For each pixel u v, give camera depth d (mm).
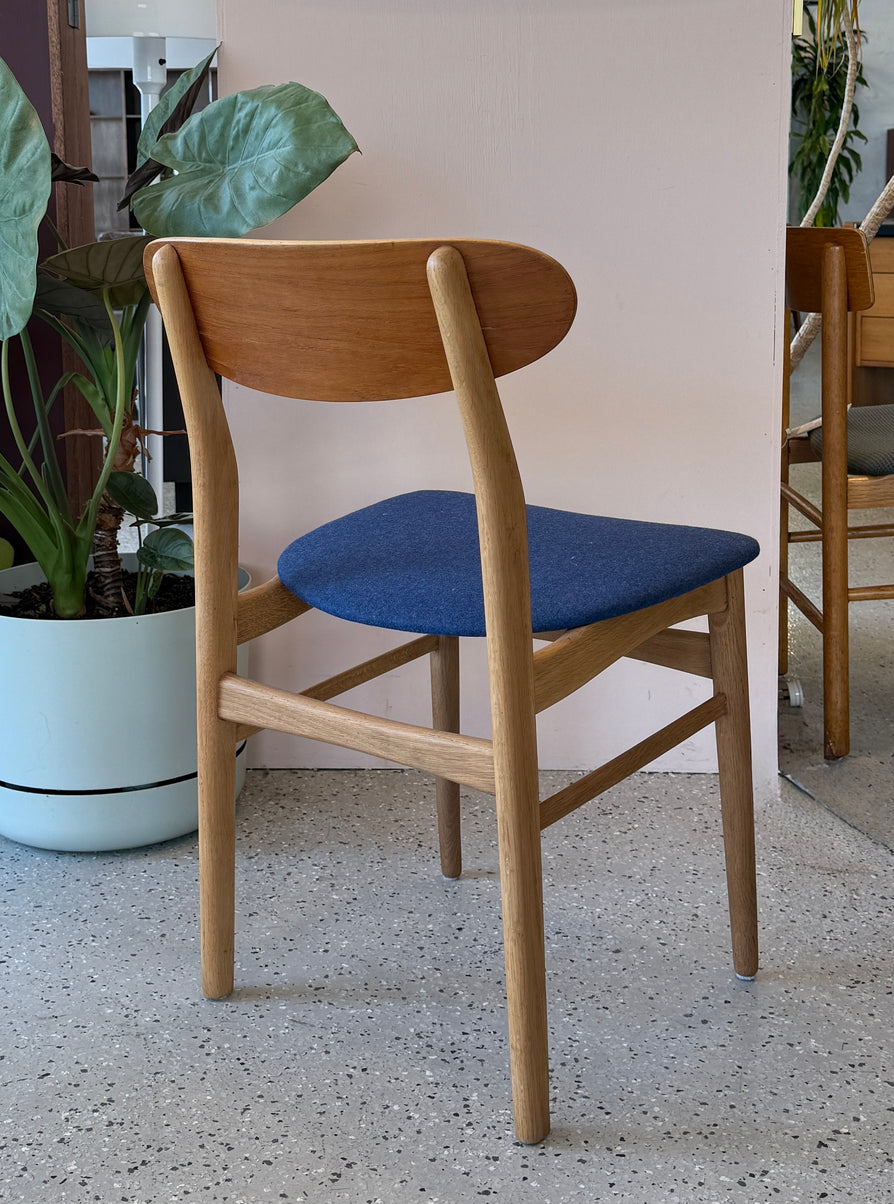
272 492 1659
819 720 1975
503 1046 1111
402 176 1545
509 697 885
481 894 1396
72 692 1372
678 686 1694
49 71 1858
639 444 1613
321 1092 1047
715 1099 1030
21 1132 994
